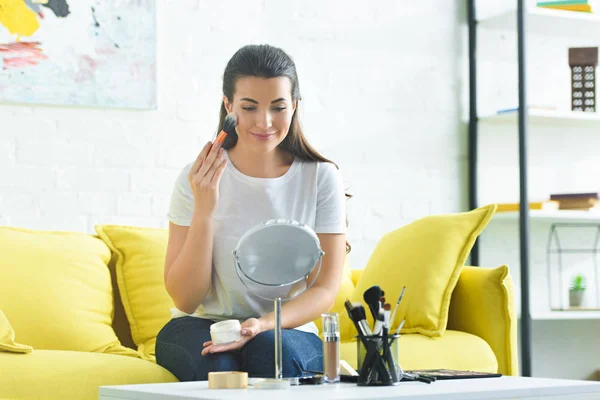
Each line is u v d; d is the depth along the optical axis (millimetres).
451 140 4441
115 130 3787
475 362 3029
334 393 1721
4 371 2424
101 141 3758
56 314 2984
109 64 3754
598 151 4695
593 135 4688
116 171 3779
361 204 4223
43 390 2408
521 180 4176
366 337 1911
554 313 4254
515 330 3217
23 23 3629
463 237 3328
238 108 2293
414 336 3115
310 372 2145
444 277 3242
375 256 3512
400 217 4297
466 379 2062
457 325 3309
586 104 4559
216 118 3971
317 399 1608
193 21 3957
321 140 4172
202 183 2322
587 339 4676
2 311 2824
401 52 4359
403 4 4379
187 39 3945
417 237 3365
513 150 4551
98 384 2453
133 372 2500
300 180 2520
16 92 3613
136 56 3797
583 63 4574
